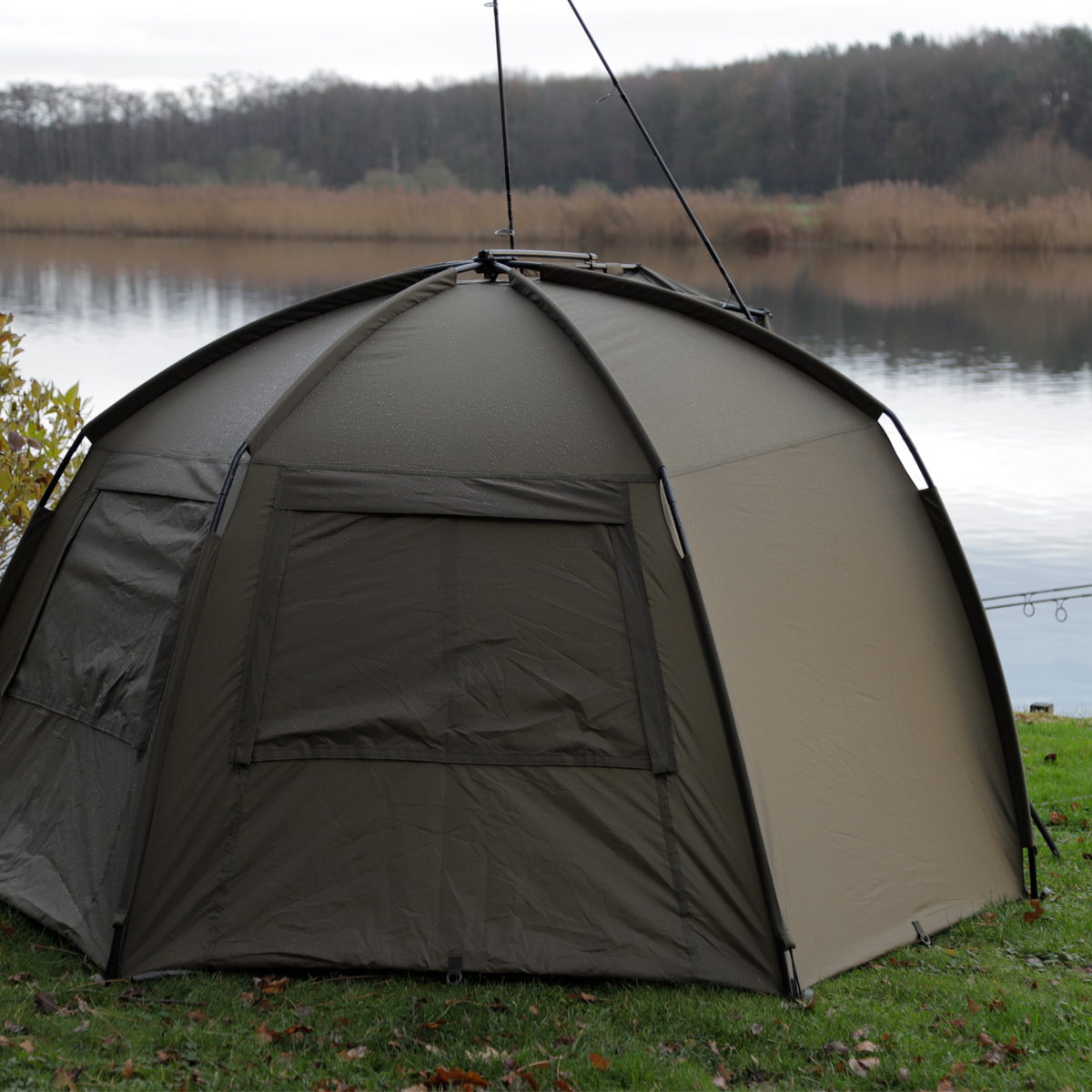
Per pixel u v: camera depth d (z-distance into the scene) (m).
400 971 3.95
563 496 4.20
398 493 4.19
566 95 66.44
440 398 4.35
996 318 30.19
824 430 4.77
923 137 61.19
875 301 33.88
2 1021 3.60
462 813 4.05
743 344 4.91
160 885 4.02
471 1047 3.62
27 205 63.69
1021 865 4.77
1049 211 50.53
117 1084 3.32
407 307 4.62
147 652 4.36
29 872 4.42
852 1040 3.70
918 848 4.47
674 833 4.05
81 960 4.04
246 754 4.06
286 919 3.99
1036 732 7.69
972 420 18.25
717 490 4.38
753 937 3.99
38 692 4.81
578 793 4.06
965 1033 3.76
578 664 4.12
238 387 4.75
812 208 55.84
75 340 23.31
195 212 62.41
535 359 4.46
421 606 4.14
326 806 4.06
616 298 4.92
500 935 3.96
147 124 71.56
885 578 4.67
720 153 64.62
